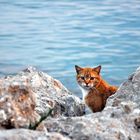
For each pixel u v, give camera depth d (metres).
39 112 22.17
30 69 27.94
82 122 17.27
